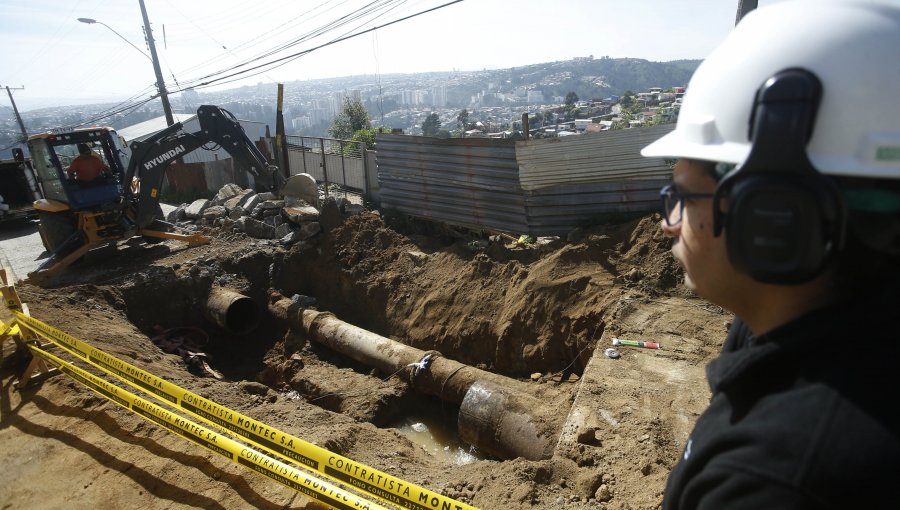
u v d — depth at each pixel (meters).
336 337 10.84
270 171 14.47
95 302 10.85
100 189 12.85
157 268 12.64
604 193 11.05
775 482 0.72
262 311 12.95
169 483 4.74
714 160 0.95
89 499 4.61
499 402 6.59
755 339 0.97
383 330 11.97
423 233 14.05
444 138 12.87
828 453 0.69
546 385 8.65
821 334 0.79
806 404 0.76
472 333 10.30
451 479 5.01
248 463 4.01
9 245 17.03
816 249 0.79
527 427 6.24
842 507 0.67
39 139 12.24
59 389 6.46
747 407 0.87
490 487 4.60
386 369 9.88
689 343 7.04
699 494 0.85
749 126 0.90
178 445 5.25
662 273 8.82
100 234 12.88
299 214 14.41
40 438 5.54
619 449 5.04
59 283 12.00
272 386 10.93
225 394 7.16
